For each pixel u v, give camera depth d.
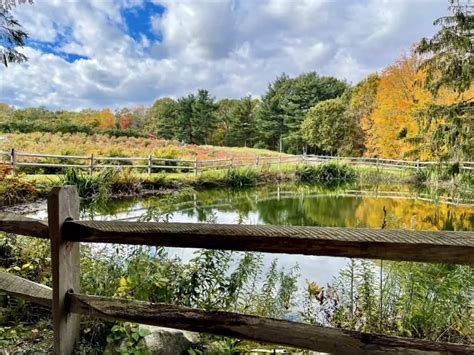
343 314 2.58
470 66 8.58
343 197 12.30
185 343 1.71
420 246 1.02
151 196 10.24
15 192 7.96
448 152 8.96
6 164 9.22
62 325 1.46
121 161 13.65
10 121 22.97
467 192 9.91
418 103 17.42
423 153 11.74
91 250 2.74
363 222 7.48
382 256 1.06
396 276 2.67
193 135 37.53
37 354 1.58
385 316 2.51
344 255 1.10
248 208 9.43
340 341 1.12
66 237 1.44
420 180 16.36
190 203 9.43
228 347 1.78
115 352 1.57
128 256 2.40
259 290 3.01
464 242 0.99
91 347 1.58
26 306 1.95
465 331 2.38
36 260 2.52
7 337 1.71
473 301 2.48
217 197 11.35
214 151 22.36
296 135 32.44
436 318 2.40
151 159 13.05
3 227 1.60
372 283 2.75
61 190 1.40
